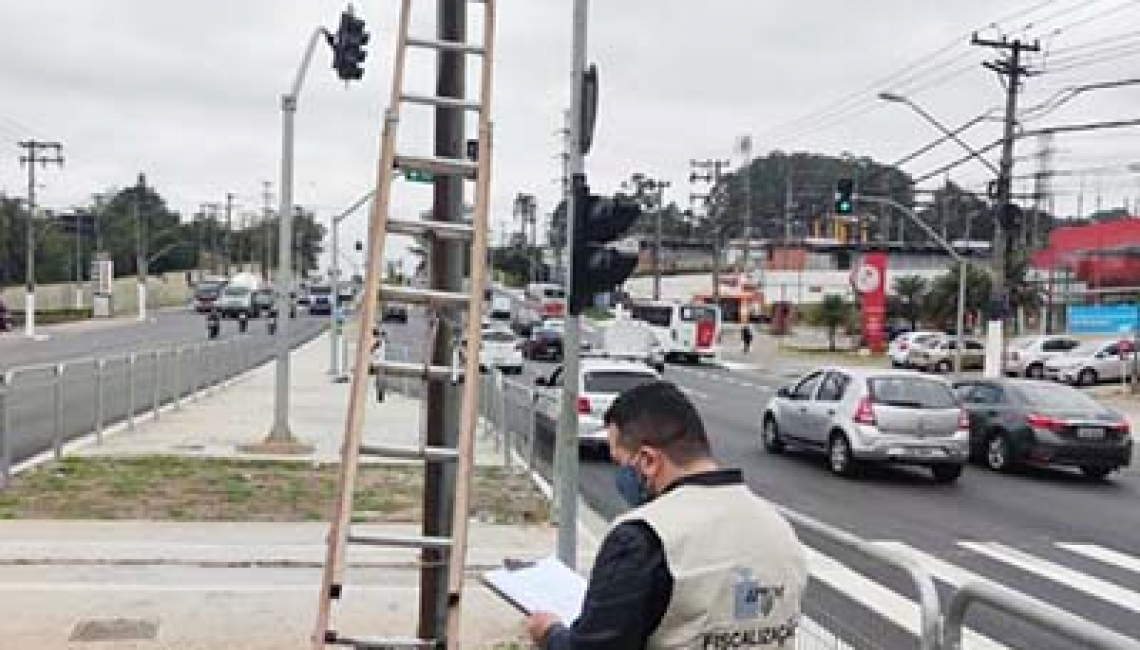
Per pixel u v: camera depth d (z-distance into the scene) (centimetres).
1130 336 5284
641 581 282
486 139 568
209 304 9331
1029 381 2095
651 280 12369
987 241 11338
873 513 1538
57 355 4381
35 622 820
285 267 1892
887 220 11675
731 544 290
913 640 555
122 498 1330
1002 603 338
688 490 299
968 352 5250
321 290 9569
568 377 894
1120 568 1225
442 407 590
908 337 5559
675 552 284
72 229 12625
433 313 589
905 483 1825
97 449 1764
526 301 8538
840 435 1869
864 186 10244
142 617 838
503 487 1509
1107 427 1925
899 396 1841
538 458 1806
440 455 541
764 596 293
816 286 10562
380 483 1519
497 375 1975
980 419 2058
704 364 5675
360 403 522
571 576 391
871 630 543
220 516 1245
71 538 1103
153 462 1616
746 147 9794
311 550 1078
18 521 1183
